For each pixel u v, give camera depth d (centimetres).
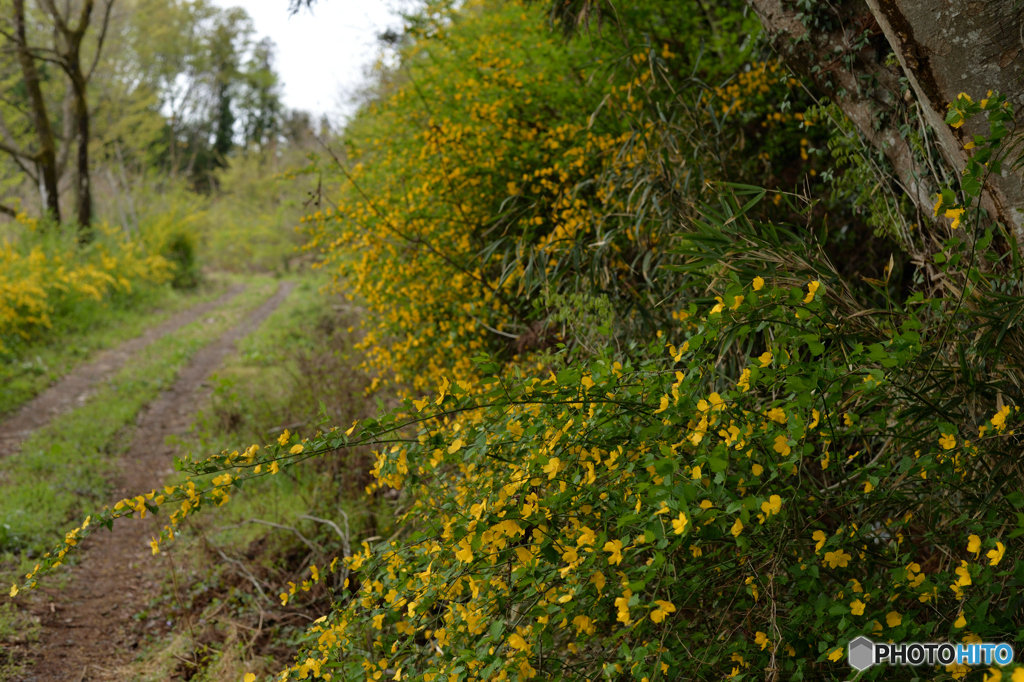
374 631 260
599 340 285
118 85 2161
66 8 1504
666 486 152
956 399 187
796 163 407
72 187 1942
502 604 172
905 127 251
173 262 1756
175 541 434
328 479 424
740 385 164
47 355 944
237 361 962
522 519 167
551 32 443
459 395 186
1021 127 200
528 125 445
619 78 414
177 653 321
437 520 200
